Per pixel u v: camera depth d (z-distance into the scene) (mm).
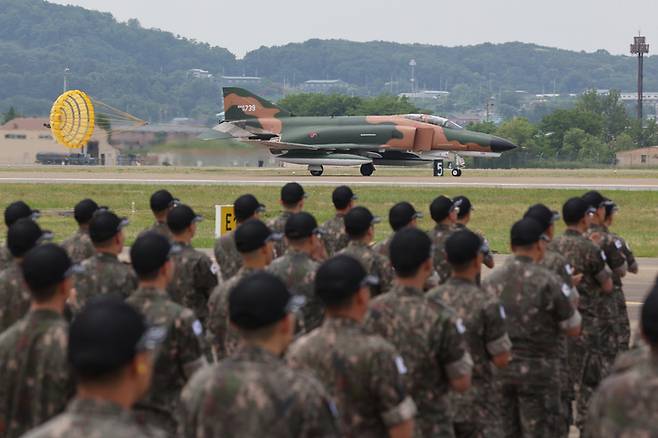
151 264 11070
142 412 10789
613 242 18156
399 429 9219
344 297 9250
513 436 13586
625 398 8016
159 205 19062
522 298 13320
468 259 12211
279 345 8227
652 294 8062
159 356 10820
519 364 13367
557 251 17141
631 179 98688
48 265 9859
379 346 9227
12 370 9867
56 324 9953
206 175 104438
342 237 19062
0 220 56281
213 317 12664
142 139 123500
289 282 13758
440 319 10727
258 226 12633
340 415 9195
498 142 100438
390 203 65625
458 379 10805
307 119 103375
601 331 17625
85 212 17734
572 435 17203
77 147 103125
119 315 6883
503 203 66688
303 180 90125
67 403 9859
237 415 7879
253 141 102688
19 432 9906
